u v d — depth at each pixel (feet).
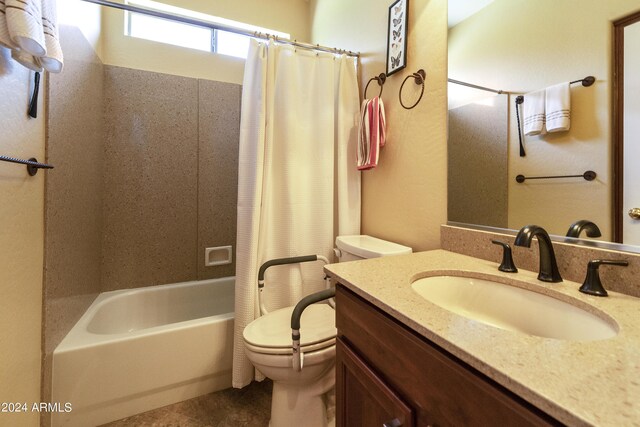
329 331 4.00
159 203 6.68
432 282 2.82
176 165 6.83
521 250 2.90
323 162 5.34
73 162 4.51
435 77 3.95
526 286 2.47
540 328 2.30
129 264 6.41
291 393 3.94
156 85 6.60
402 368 1.95
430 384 1.71
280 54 5.11
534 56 2.81
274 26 7.90
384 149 4.96
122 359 4.36
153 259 6.64
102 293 6.10
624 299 2.07
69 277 4.42
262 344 3.68
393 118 4.75
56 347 4.01
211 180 7.18
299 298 5.24
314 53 5.41
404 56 4.40
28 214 3.26
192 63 6.96
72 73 4.45
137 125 6.43
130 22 6.54
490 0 3.23
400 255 3.50
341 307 2.76
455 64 3.67
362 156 4.94
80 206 4.85
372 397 2.23
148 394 4.56
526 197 2.91
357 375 2.44
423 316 1.83
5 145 2.82
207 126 7.12
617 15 2.23
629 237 2.19
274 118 5.17
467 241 3.48
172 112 6.76
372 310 2.30
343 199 5.42
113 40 6.22
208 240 7.18
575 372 1.25
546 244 2.48
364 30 5.56
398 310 1.93
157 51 6.63
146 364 4.51
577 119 2.49
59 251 4.05
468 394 1.48
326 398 4.25
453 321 1.76
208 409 4.64
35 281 3.45
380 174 5.08
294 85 5.20
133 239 6.45
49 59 2.89
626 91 2.19
